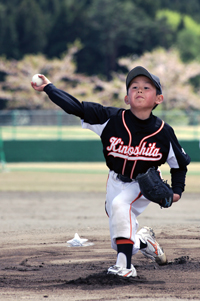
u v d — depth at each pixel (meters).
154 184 10.70
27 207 29.98
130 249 11.19
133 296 9.84
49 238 18.84
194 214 26.42
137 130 11.01
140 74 10.90
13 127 82.81
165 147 11.13
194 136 83.62
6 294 10.21
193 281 11.28
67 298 9.77
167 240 17.89
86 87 170.75
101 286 10.73
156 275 11.98
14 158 69.88
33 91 167.50
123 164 11.12
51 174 55.66
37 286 10.98
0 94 172.25
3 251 16.16
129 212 11.05
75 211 28.05
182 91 163.88
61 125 88.50
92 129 11.36
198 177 51.50
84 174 55.84
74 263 14.05
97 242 17.83
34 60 171.75
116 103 172.88
